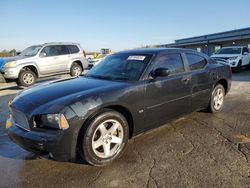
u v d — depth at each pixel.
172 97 4.16
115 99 3.31
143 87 3.68
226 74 5.58
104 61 4.71
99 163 3.23
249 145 3.77
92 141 3.13
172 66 4.30
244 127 4.58
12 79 11.48
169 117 4.22
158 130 4.50
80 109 3.01
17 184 2.93
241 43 27.73
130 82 3.67
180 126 4.69
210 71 5.08
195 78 4.65
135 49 4.79
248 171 3.03
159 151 3.65
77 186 2.85
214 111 5.43
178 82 4.25
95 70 4.51
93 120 3.11
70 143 2.96
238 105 6.19
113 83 3.66
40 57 11.69
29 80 11.42
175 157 3.45
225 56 14.84
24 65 11.16
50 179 3.01
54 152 2.93
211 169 3.10
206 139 4.05
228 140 3.99
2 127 5.14
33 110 3.06
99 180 2.95
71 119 2.94
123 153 3.60
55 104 3.03
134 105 3.56
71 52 12.92
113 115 3.31
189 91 4.53
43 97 3.29
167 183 2.84
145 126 3.82
